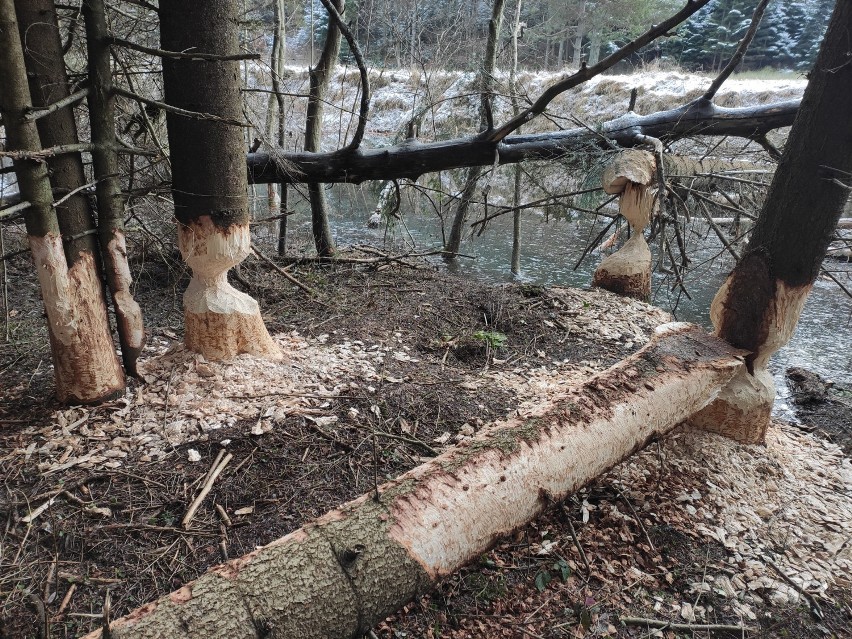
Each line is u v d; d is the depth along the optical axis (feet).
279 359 11.99
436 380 12.39
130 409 10.16
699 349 9.86
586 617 7.00
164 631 4.78
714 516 9.02
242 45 16.57
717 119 17.22
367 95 15.48
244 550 7.53
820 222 9.14
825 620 7.38
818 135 8.75
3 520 7.77
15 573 7.01
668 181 18.20
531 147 17.94
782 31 36.27
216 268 10.84
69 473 8.66
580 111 34.22
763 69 36.14
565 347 15.49
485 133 16.84
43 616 5.70
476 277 24.12
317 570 5.58
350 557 5.67
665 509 9.07
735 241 17.11
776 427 12.41
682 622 7.23
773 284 9.67
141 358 12.14
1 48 7.51
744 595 7.68
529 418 7.98
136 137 14.57
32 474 8.59
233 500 8.40
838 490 10.07
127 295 10.36
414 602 7.32
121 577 7.07
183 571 7.19
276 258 20.07
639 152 17.07
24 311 14.80
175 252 17.19
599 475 8.18
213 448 9.38
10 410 10.09
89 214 9.57
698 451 10.28
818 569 8.19
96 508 8.04
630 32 38.88
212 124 9.68
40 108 8.20
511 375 13.41
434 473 6.85
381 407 10.91
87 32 8.76
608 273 19.90
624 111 32.99
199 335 11.24
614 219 20.35
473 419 10.94
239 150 10.19
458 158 17.34
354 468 9.19
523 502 7.12
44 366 11.80
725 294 10.37
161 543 7.61
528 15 36.04
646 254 19.49
